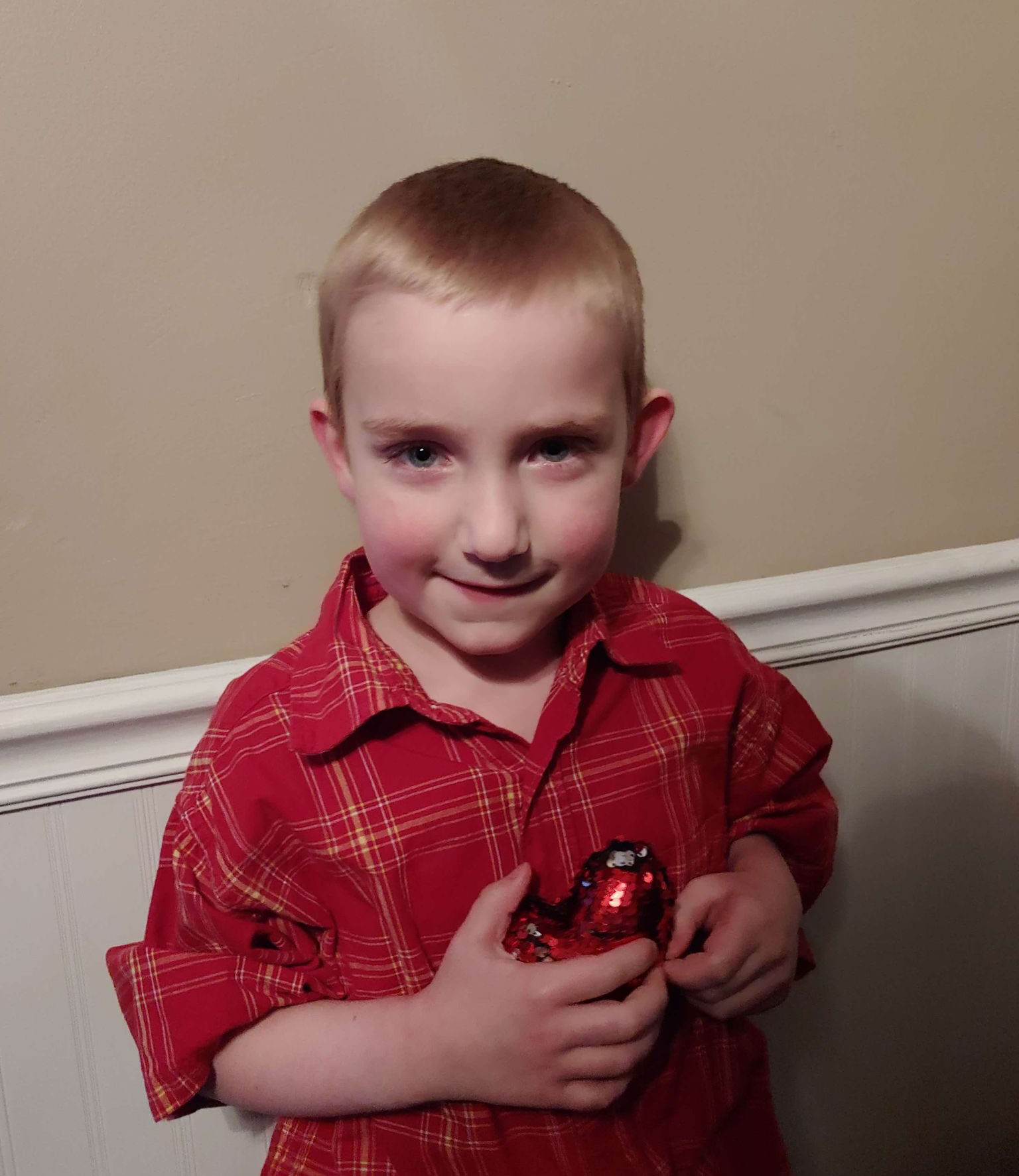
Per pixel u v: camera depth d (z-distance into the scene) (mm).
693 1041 695
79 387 692
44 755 717
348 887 611
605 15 756
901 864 1021
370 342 542
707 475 866
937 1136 1110
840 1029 1032
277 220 709
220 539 746
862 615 937
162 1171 822
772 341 864
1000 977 1103
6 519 694
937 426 953
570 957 561
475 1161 624
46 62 644
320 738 592
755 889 679
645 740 667
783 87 819
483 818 610
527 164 760
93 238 674
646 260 805
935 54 864
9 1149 773
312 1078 593
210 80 677
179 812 654
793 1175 1037
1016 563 979
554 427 535
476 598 568
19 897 740
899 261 896
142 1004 611
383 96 715
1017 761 1058
